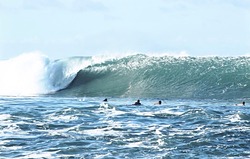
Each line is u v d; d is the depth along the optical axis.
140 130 46.31
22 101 78.12
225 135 44.34
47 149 37.91
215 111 60.88
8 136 42.72
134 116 55.88
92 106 63.94
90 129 46.50
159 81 103.44
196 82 101.50
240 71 101.50
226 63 103.94
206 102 83.31
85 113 57.19
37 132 44.69
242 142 41.44
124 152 37.12
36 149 37.88
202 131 46.25
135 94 99.81
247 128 48.19
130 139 41.84
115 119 53.19
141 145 39.56
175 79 103.25
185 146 39.53
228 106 72.56
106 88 104.19
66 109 59.25
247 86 97.75
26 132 44.59
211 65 104.12
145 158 35.41
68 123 49.81
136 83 103.94
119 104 73.88
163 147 39.03
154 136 43.31
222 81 100.19
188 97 94.44
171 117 55.50
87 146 38.97
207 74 102.38
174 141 41.31
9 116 53.41
